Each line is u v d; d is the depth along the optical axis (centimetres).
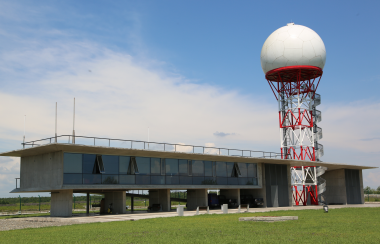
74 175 3406
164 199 4369
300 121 5847
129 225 2350
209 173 4559
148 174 3962
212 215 3238
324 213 3472
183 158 4309
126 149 3494
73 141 3284
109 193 4100
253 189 5222
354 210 4025
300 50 5556
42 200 10138
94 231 2019
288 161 5119
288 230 1980
